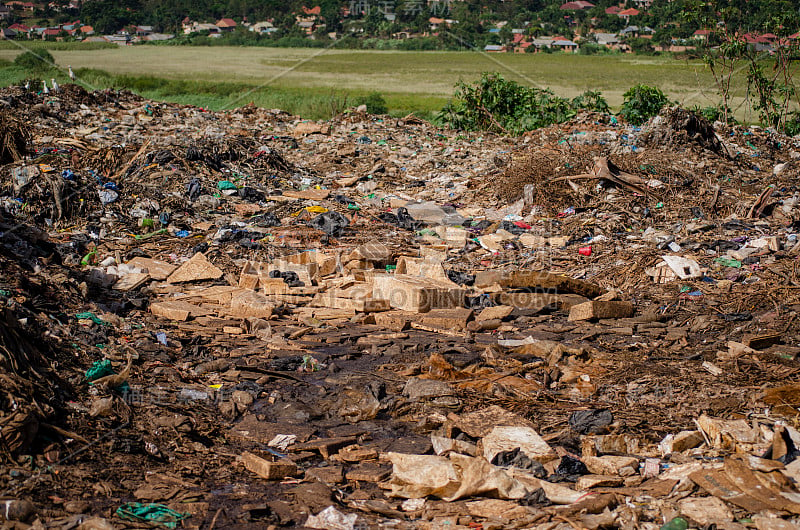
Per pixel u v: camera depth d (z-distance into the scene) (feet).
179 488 15.42
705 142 55.01
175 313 26.86
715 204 43.19
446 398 20.43
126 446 16.71
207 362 22.85
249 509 14.67
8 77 135.74
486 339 26.20
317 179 52.49
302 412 19.69
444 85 156.46
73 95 73.00
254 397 20.66
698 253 34.68
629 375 22.20
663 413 19.57
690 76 165.07
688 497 14.99
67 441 16.26
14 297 22.13
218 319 27.17
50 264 28.86
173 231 37.91
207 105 114.93
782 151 63.36
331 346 25.14
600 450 17.54
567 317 29.12
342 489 15.99
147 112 72.79
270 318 27.58
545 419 19.39
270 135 69.05
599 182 44.98
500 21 266.98
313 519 14.29
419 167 57.88
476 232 41.42
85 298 26.45
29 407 16.03
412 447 17.90
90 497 14.70
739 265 32.60
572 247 37.93
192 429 18.22
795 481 15.40
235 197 44.80
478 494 15.40
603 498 14.85
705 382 21.38
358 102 110.83
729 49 83.35
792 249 34.17
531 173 47.57
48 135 54.90
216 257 34.30
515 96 78.59
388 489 15.99
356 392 20.53
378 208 45.42
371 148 63.87
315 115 99.66
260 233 38.27
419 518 14.66
